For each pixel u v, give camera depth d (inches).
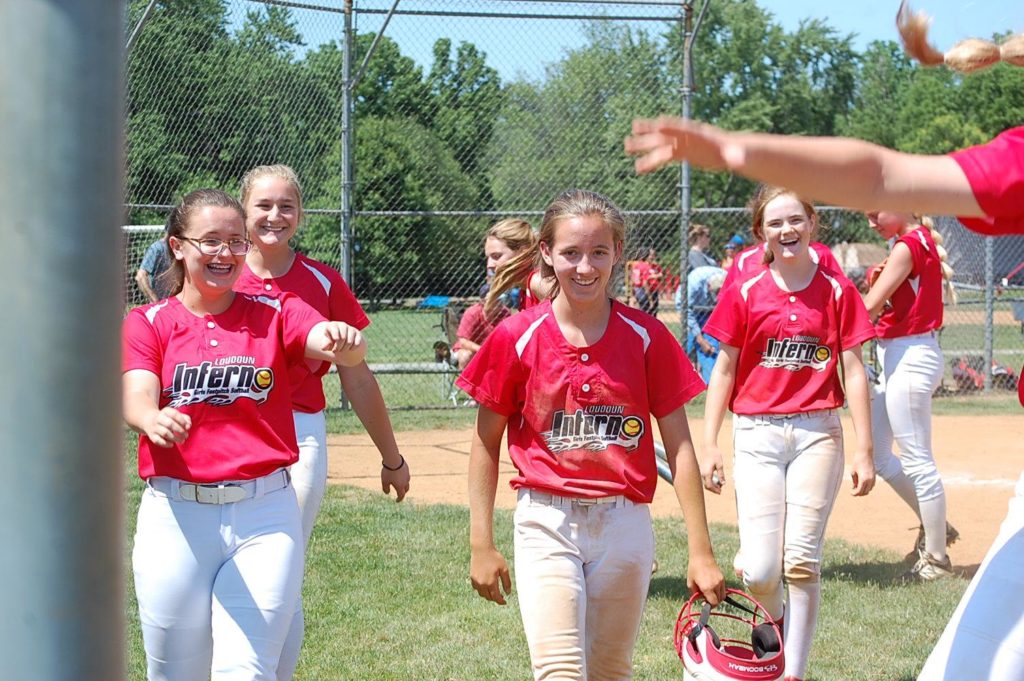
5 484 30.3
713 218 1013.2
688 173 482.3
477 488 131.0
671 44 522.3
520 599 126.3
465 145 593.9
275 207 167.2
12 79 29.5
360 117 605.0
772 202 169.3
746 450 173.0
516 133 568.1
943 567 239.3
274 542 119.6
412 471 361.1
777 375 170.9
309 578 235.6
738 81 2021.4
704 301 493.7
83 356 30.5
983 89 1985.7
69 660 31.4
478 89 586.9
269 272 170.6
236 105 463.5
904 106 2165.4
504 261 221.9
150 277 362.0
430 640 198.1
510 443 130.6
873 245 979.3
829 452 170.7
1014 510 92.2
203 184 460.4
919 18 76.9
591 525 125.0
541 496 126.3
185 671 120.7
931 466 236.7
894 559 254.1
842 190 61.1
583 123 549.0
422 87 598.9
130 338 121.2
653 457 128.9
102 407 31.1
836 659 187.8
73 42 29.8
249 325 123.4
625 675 130.8
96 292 30.5
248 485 120.2
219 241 120.9
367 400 149.3
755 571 169.9
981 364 548.1
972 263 770.8
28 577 30.7
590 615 128.3
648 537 128.6
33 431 30.3
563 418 125.0
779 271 172.4
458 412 493.4
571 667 121.1
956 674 87.5
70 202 30.0
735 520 294.8
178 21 448.5
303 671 182.7
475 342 237.0
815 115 2122.3
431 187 605.0
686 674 139.2
